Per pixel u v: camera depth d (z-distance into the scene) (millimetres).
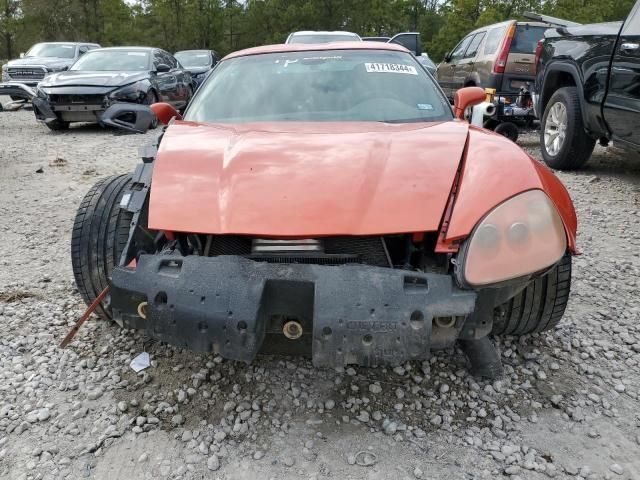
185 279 2178
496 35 10258
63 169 7746
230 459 2291
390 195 2359
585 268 4273
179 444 2377
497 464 2273
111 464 2268
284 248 2352
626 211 5727
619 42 5945
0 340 3189
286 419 2521
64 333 3258
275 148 2689
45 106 10719
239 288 2123
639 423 2531
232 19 44250
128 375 2852
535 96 7977
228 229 2293
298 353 2330
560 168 7465
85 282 2979
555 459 2305
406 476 2199
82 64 11977
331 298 2078
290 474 2207
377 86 3627
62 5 42125
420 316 2074
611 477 2211
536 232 2229
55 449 2342
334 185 2398
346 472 2217
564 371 2910
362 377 2809
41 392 2721
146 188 2639
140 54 12273
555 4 38812
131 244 2510
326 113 3443
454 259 2209
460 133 2867
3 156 8648
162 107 3818
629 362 3006
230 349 2125
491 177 2363
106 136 10797
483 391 2725
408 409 2594
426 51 44344
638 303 3699
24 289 3877
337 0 44219
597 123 6512
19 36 43438
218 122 3463
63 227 5285
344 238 2373
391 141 2744
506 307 2904
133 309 2283
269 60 3924
